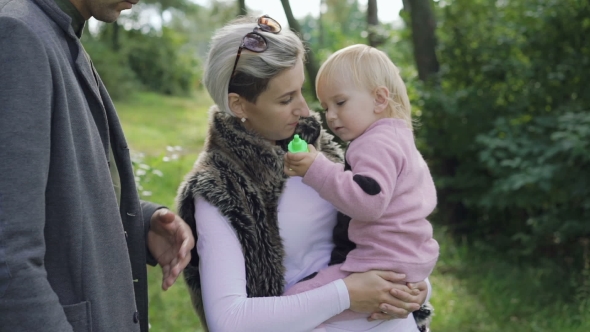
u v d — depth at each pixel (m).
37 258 1.44
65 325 1.48
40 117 1.47
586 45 5.90
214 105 2.02
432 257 1.97
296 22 4.78
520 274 5.80
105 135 1.75
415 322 2.14
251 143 1.90
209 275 1.80
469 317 5.00
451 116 6.34
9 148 1.43
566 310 5.10
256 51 1.85
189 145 13.45
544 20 5.85
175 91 29.39
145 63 28.91
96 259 1.63
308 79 5.72
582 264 5.82
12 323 1.41
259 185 1.91
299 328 1.78
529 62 6.20
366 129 2.03
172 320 4.77
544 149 5.46
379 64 2.04
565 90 5.93
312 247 2.00
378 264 1.89
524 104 6.04
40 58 1.49
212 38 1.96
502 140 5.63
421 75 6.75
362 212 1.82
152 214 2.08
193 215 1.94
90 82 1.70
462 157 6.66
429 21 6.70
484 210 6.74
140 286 1.96
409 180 1.94
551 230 5.57
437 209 7.00
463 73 6.66
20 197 1.42
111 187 1.71
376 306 1.87
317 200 2.00
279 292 1.89
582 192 5.23
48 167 1.50
